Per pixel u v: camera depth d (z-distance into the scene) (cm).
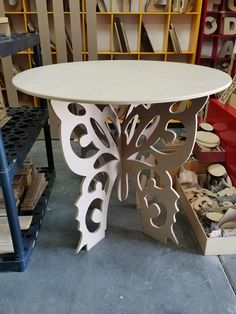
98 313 103
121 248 134
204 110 220
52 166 192
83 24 239
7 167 100
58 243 136
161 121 118
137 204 160
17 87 95
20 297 109
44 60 234
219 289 113
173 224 137
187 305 106
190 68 132
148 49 270
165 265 124
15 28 265
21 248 117
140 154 146
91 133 115
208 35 272
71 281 116
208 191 163
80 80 104
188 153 113
